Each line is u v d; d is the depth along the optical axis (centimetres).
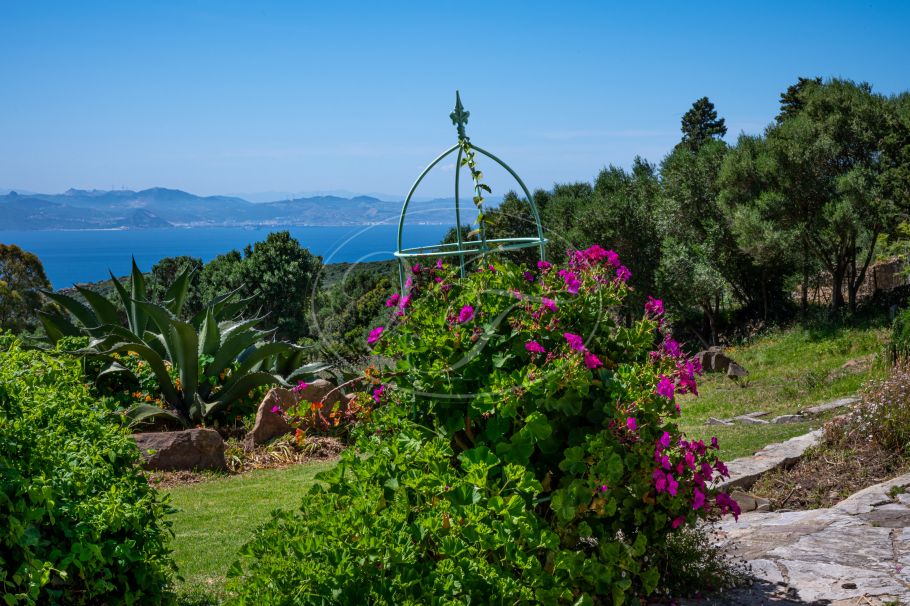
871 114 2392
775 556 456
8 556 320
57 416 414
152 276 5050
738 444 984
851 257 2523
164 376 1132
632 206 2900
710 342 2853
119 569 362
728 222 2667
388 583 286
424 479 339
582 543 410
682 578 405
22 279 4944
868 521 516
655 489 366
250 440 1057
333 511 328
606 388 384
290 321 3766
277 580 294
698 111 6119
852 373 1526
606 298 413
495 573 296
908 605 362
